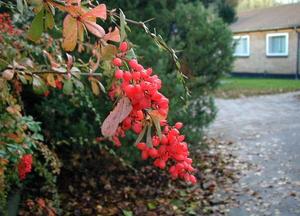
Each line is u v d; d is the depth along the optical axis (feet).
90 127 15.21
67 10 3.36
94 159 16.98
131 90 3.10
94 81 5.37
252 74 81.66
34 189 13.44
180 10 18.65
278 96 53.01
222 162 21.07
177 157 3.74
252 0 126.41
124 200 15.74
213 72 19.77
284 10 84.69
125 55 4.05
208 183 17.87
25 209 12.47
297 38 72.84
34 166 11.12
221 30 19.40
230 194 16.70
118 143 4.10
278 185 17.69
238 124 32.78
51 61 6.97
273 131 29.45
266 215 14.56
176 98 15.19
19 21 11.50
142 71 3.31
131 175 17.63
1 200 8.83
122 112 3.09
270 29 76.33
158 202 15.75
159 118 3.22
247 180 18.44
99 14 3.35
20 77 5.49
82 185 16.47
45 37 9.87
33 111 14.85
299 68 73.20
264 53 79.00
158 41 5.04
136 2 16.74
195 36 18.67
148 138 3.29
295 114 37.63
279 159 21.81
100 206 15.10
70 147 16.20
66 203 15.05
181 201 15.93
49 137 14.73
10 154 7.57
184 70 16.89
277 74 77.05
